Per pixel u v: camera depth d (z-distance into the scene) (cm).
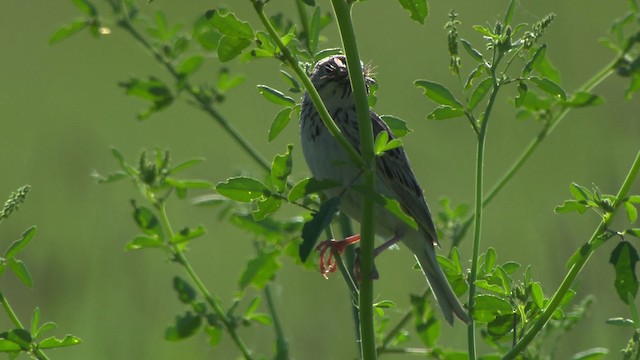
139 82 900
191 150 1995
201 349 1291
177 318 790
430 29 2214
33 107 2239
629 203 580
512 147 1755
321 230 529
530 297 631
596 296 1153
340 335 1274
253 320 810
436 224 886
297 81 626
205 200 870
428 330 796
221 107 2131
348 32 538
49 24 2645
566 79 1639
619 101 1698
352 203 695
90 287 1444
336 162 548
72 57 2505
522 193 1634
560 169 1669
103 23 924
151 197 789
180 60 936
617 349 1119
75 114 2206
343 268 682
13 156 1991
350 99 787
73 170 1730
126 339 1356
